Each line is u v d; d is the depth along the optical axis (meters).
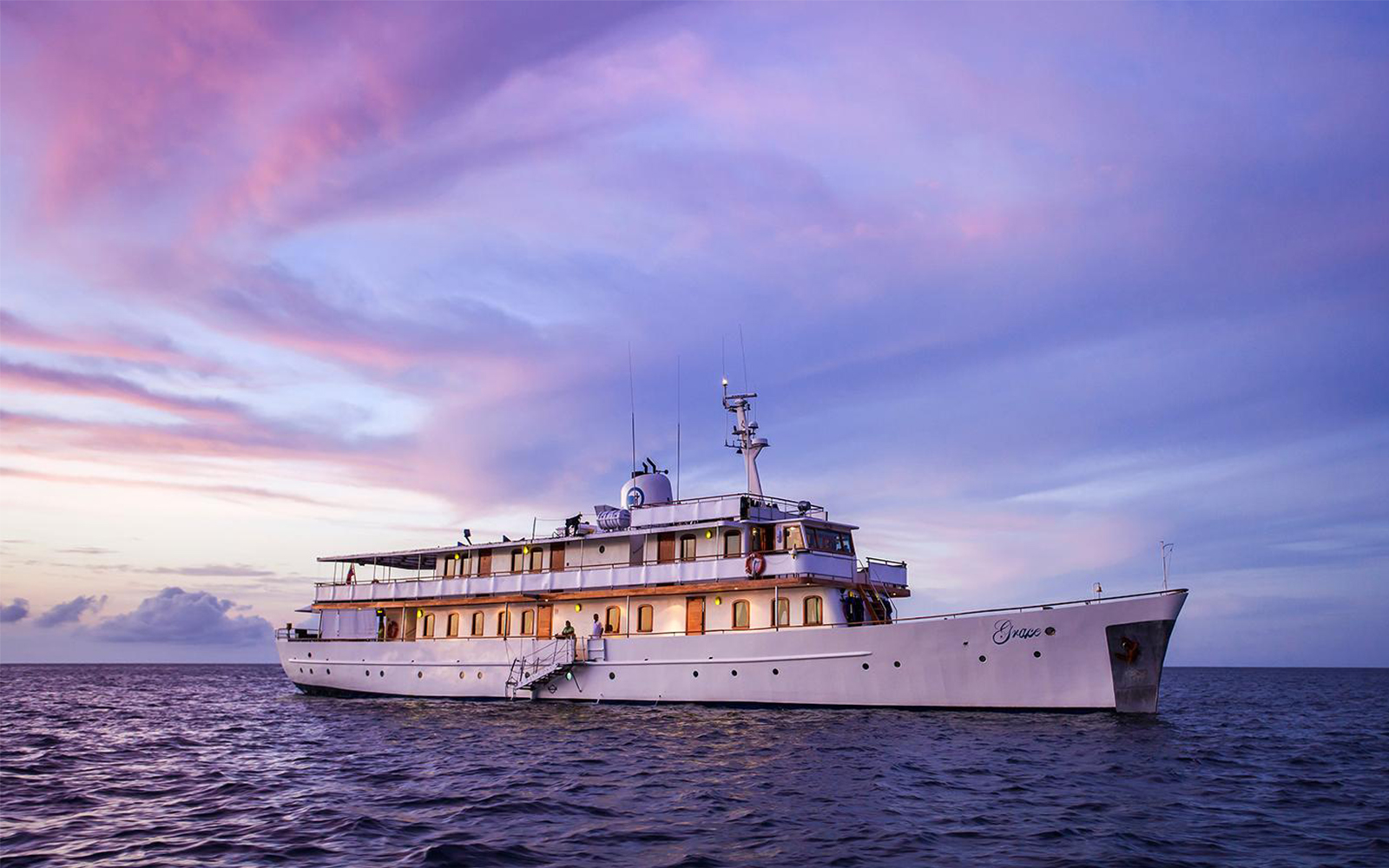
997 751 27.42
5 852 16.98
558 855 16.06
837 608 38.59
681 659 40.12
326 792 23.20
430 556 54.00
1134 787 22.27
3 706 60.91
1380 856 16.02
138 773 26.94
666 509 43.09
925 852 16.11
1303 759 29.02
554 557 47.16
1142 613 32.25
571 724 36.78
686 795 21.61
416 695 48.78
